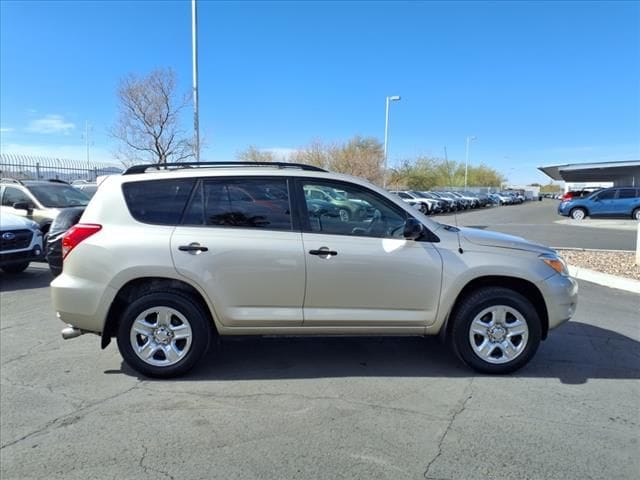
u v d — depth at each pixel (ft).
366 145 184.85
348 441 10.79
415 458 10.13
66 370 14.93
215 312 13.89
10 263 28.37
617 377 14.39
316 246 13.88
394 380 14.15
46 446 10.62
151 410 12.29
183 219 14.07
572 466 9.86
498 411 12.21
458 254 14.17
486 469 9.75
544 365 15.26
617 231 61.11
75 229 14.11
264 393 13.29
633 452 10.37
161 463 9.96
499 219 89.56
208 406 12.52
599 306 22.82
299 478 9.45
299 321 14.01
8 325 19.74
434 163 250.78
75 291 13.83
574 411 12.23
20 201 37.93
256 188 14.24
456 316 14.33
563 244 46.26
